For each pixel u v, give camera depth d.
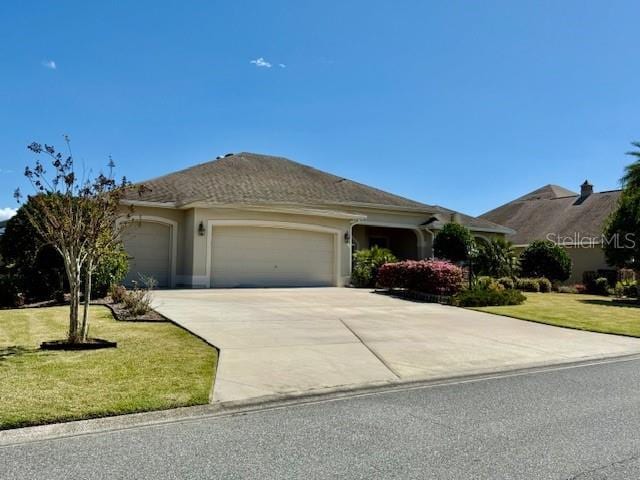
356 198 24.56
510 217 36.34
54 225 7.91
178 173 22.47
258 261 20.30
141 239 19.17
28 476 3.59
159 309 12.08
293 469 3.79
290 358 7.67
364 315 12.76
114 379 6.02
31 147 7.81
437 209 26.81
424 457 4.07
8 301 12.98
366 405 5.62
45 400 5.15
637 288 21.28
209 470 3.75
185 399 5.43
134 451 4.11
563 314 14.70
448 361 8.04
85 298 8.13
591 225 29.97
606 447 4.36
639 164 21.83
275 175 24.84
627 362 8.63
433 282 16.84
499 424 4.98
